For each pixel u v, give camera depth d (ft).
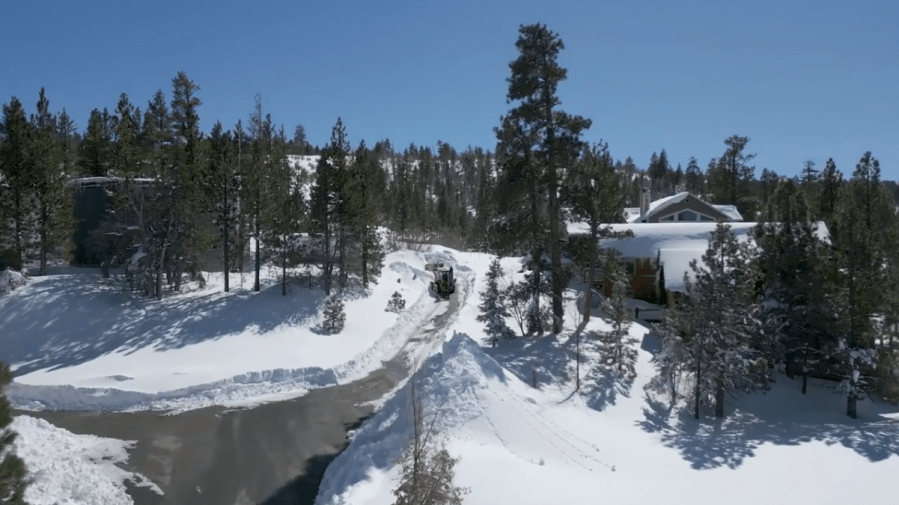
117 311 105.70
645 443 63.98
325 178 127.34
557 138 94.12
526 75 93.40
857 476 55.77
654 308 117.80
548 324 98.27
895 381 76.54
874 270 78.59
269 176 127.65
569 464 55.11
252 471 59.62
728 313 74.54
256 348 99.19
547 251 97.45
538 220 96.07
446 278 151.02
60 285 110.11
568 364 82.33
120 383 83.10
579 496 47.44
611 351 80.48
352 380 90.79
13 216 113.09
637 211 225.15
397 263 175.94
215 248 135.95
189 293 119.85
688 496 50.55
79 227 135.64
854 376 78.74
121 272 126.52
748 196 243.60
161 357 93.35
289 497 54.13
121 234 116.78
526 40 92.94
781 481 54.49
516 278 167.02
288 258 127.54
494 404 60.85
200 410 77.71
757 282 100.17
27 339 96.07
